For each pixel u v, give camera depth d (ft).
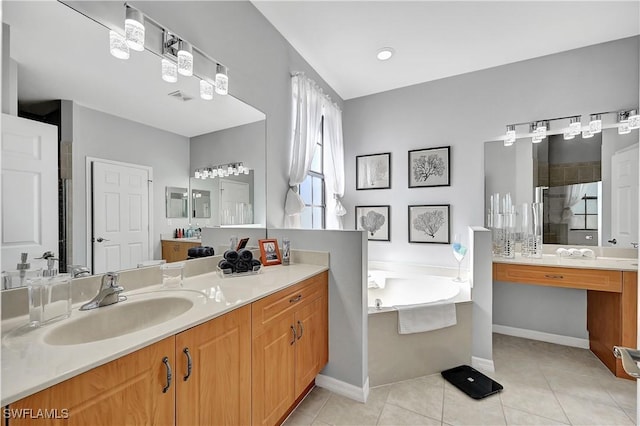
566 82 8.76
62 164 3.67
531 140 9.18
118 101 4.31
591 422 5.47
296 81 8.42
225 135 6.22
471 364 7.49
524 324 9.41
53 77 3.57
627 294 6.84
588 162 8.57
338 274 6.30
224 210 6.25
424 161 10.73
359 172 11.95
